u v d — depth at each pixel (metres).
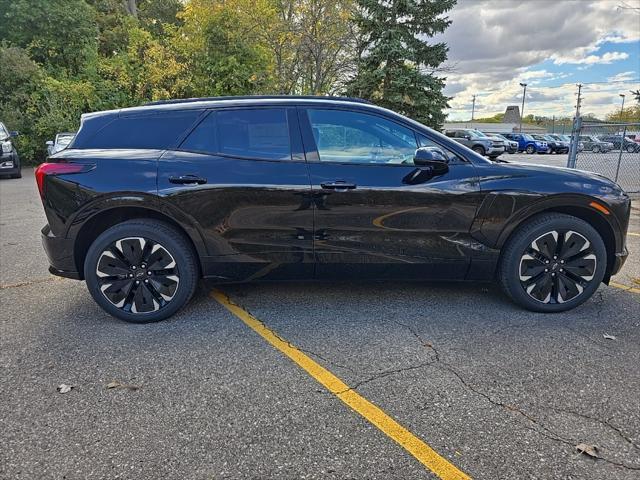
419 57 17.50
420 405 2.42
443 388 2.57
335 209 3.32
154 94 21.66
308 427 2.26
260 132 3.40
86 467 1.99
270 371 2.77
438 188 3.34
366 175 3.33
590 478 1.92
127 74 22.62
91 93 21.67
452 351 2.99
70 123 20.86
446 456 2.05
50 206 3.34
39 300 3.95
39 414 2.36
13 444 2.13
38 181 3.35
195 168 3.31
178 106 3.48
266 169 3.32
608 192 3.46
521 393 2.52
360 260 3.44
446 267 3.49
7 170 14.52
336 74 20.83
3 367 2.82
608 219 3.48
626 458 2.03
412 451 2.08
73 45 22.41
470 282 3.91
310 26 19.84
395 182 3.33
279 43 20.95
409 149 3.41
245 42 21.08
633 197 9.62
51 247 3.41
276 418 2.32
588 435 2.18
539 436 2.18
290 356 2.95
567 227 3.45
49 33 21.73
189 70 22.05
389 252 3.42
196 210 3.31
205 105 3.47
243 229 3.35
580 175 3.51
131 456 2.06
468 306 3.73
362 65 17.80
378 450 2.09
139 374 2.74
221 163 3.33
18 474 1.95
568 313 3.58
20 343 3.14
